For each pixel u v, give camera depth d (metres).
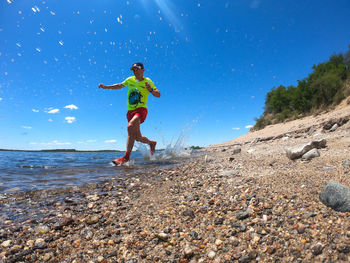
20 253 1.36
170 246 1.35
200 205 1.89
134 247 1.38
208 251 1.26
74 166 5.05
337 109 9.20
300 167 2.56
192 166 4.16
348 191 1.40
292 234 1.25
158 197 2.29
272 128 12.66
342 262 0.98
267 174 2.45
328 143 3.73
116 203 2.17
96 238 1.52
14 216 1.90
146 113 5.25
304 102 12.75
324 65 14.13
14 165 5.37
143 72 5.04
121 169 4.41
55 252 1.38
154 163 5.29
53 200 2.33
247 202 1.77
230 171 2.95
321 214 1.37
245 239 1.30
